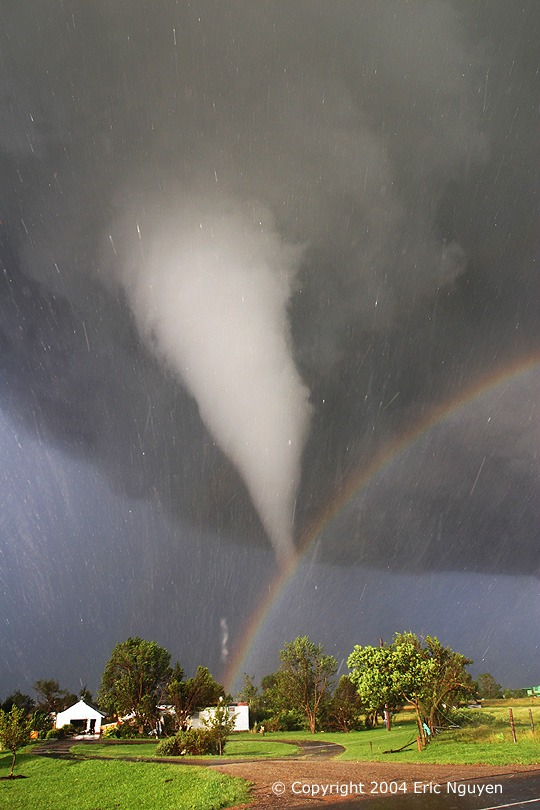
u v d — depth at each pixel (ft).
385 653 110.83
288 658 254.88
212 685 240.32
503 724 131.03
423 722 114.11
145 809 73.77
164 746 143.02
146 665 255.29
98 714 320.50
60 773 119.24
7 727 126.11
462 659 111.96
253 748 153.28
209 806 62.54
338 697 245.65
